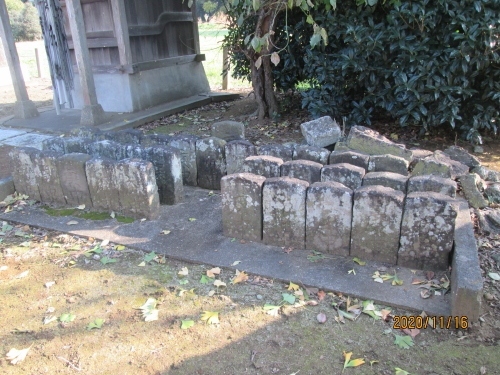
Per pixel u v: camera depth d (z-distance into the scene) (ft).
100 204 13.19
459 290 8.07
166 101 28.02
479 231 11.34
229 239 11.34
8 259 11.15
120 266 10.64
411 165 13.28
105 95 26.30
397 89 16.55
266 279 9.84
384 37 16.46
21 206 13.92
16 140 21.36
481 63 15.42
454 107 16.03
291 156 13.23
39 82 42.27
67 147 14.79
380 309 8.82
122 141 15.58
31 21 76.84
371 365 7.58
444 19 15.85
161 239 11.50
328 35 18.19
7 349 8.30
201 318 8.78
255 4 12.78
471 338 8.07
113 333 8.52
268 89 22.25
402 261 9.89
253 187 10.62
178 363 7.77
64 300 9.52
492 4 14.84
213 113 25.94
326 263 10.16
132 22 25.80
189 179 14.87
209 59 45.91
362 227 9.95
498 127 17.56
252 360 7.78
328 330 8.39
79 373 7.66
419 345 7.98
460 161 13.93
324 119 15.15
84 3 25.45
